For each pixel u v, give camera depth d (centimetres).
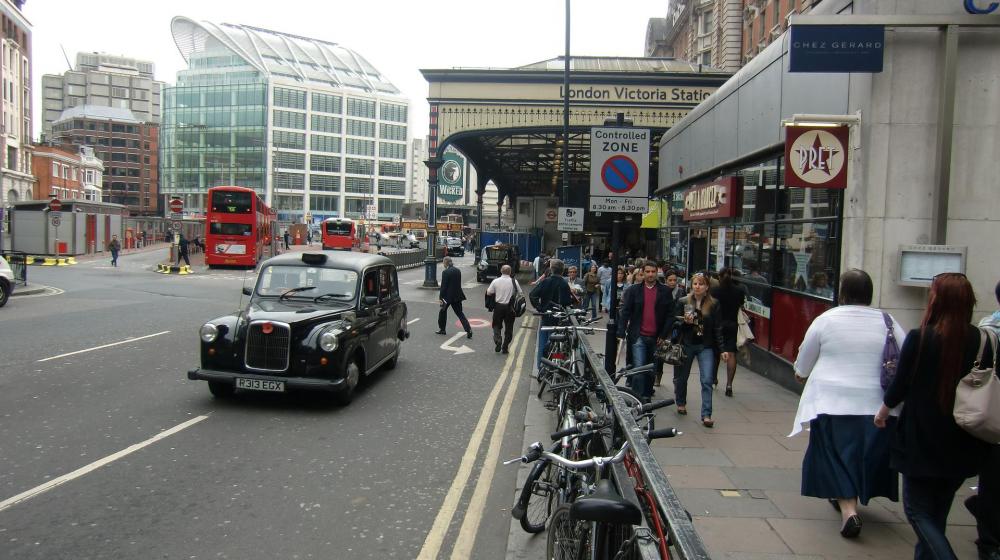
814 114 862
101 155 13575
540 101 2422
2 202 6538
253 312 872
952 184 786
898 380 394
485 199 14212
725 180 1310
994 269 783
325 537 482
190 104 10819
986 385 361
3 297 1798
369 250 5928
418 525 509
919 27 780
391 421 802
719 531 480
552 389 677
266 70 10619
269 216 4806
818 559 439
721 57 3372
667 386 1010
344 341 841
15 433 694
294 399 890
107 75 16625
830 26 778
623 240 4772
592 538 339
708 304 782
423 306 2227
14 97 7025
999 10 768
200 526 492
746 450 675
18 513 503
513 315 1350
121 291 2297
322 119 11050
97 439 686
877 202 798
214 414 798
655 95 2362
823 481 486
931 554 377
